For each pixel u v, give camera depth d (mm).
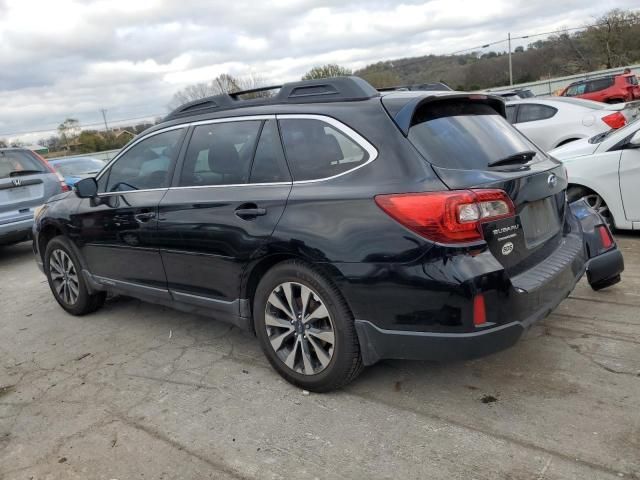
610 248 3990
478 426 2914
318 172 3209
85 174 12055
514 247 2926
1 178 7883
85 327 4984
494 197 2797
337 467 2699
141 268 4297
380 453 2773
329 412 3186
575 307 4328
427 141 2959
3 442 3195
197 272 3816
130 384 3771
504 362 3564
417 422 3006
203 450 2938
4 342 4840
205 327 4707
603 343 3686
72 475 2824
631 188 5867
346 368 3174
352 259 2934
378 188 2900
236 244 3459
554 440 2734
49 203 5371
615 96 23016
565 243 3521
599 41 42531
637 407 2941
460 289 2686
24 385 3920
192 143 3943
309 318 3258
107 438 3133
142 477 2762
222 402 3410
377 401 3254
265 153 3479
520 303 2822
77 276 5090
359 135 3072
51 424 3342
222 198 3568
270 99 3621
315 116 3295
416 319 2828
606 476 2453
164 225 3930
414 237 2762
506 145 3301
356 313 3018
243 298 3598
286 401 3350
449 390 3299
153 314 5156
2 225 7789
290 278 3273
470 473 2561
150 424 3240
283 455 2836
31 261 8336
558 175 3428
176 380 3766
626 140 5914
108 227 4473
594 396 3082
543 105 9781
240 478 2689
